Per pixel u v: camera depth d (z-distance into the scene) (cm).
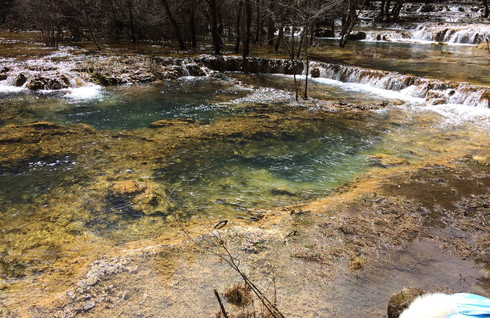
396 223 407
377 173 571
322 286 305
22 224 423
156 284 301
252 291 295
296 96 1052
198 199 487
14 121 808
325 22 3109
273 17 1291
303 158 639
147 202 474
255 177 561
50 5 1762
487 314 112
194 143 700
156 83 1270
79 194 495
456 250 361
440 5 3841
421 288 302
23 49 1605
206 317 269
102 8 2009
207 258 336
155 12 1991
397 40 2625
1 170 565
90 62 1348
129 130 771
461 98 1011
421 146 700
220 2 1927
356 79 1346
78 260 352
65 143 684
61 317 269
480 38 2330
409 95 1134
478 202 460
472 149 677
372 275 321
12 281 320
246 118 871
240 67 1535
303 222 407
